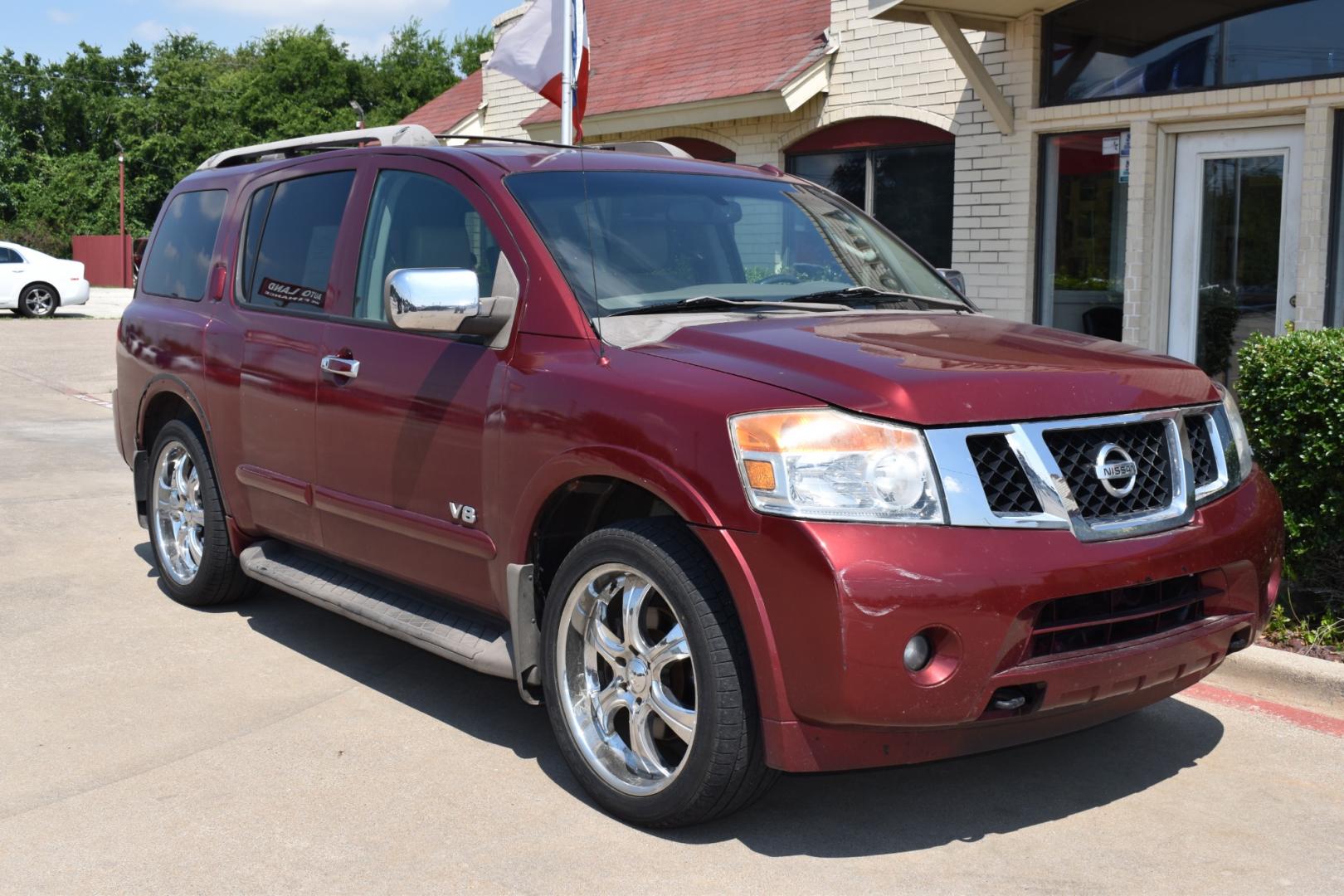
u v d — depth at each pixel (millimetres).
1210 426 3625
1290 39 8211
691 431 3211
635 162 4500
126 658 4898
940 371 3229
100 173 54531
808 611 2973
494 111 16344
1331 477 4797
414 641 4141
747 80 11812
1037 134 9719
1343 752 4043
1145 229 9023
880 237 4934
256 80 58094
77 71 65312
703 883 3150
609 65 14297
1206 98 8570
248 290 5191
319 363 4574
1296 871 3230
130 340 5922
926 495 3033
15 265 26203
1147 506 3344
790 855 3307
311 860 3262
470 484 3900
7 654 4918
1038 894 3104
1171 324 9219
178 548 5691
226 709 4367
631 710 3475
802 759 3084
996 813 3582
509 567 3730
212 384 5195
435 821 3496
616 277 3908
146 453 5883
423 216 4344
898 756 3119
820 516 3000
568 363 3627
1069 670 3096
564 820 3516
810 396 3141
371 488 4348
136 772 3816
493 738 4129
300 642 5145
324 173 4945
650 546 3291
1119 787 3764
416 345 4176
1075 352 3613
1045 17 9578
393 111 60062
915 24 10492
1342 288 8219
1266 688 4555
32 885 3119
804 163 12023
